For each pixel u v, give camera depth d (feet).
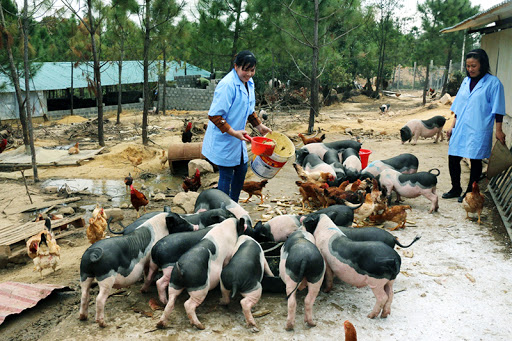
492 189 27.12
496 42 35.47
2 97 83.05
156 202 31.50
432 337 13.89
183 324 14.84
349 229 17.62
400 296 16.33
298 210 26.68
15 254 21.57
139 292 17.28
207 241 15.62
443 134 53.72
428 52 101.71
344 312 15.46
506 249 19.84
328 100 115.14
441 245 20.54
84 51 73.87
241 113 21.12
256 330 14.34
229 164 21.58
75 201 32.35
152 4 51.21
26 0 37.81
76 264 20.58
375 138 53.62
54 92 115.03
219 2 64.39
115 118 87.45
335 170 29.76
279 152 25.75
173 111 101.60
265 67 85.15
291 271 14.26
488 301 15.79
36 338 14.21
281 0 57.57
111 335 14.29
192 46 69.26
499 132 24.18
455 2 97.14
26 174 41.29
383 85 149.48
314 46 56.90
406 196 25.77
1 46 45.60
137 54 87.10
